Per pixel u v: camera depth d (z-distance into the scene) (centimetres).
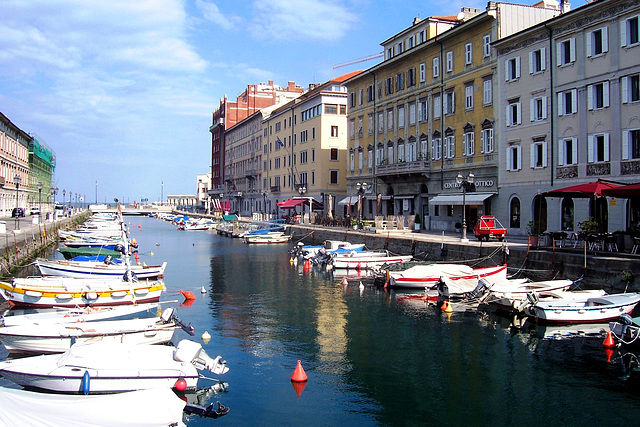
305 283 3412
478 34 4506
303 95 8506
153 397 1181
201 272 3925
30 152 9806
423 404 1452
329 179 7575
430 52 5188
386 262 3819
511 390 1545
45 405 1109
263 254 5219
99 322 1780
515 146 4081
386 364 1772
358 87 6656
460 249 3447
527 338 2048
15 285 2408
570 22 3553
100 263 3444
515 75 4075
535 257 2853
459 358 1828
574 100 3541
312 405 1438
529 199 3931
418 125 5412
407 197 5531
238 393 1514
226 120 13312
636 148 3142
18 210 7262
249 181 11144
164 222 12275
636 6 3105
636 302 2189
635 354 1844
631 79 3172
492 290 2539
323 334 2141
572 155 3566
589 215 3388
